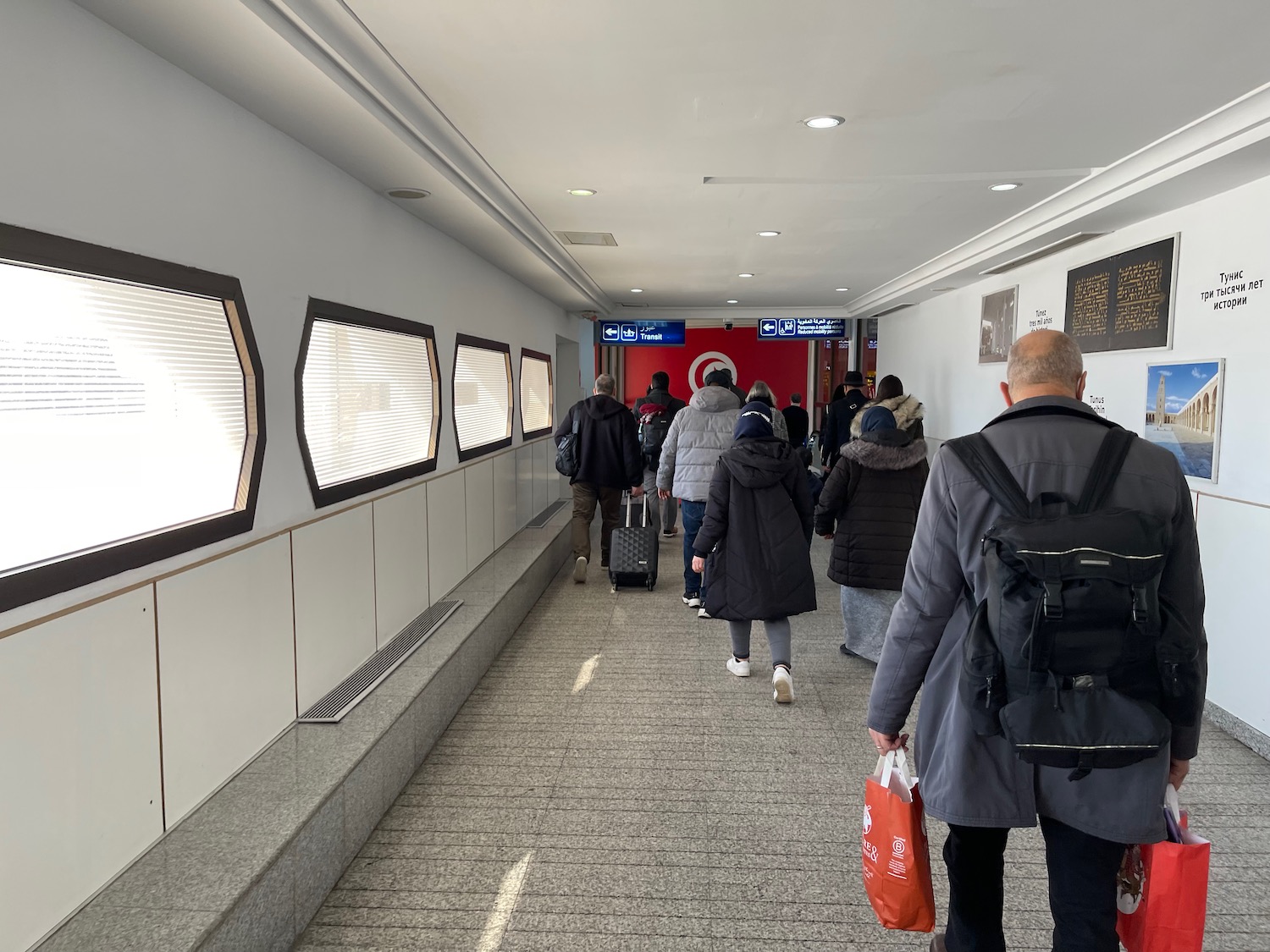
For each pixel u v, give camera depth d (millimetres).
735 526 4488
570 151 4496
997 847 1909
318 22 2691
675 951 2508
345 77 2994
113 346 2408
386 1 2691
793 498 4574
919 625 1913
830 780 3662
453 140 4168
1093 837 1734
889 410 5090
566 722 4352
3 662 1914
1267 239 4340
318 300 3795
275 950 2424
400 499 4734
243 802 2727
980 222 6496
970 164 4781
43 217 2107
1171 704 1656
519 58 3184
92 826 2203
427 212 5125
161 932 2047
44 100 2111
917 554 1921
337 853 2879
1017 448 1814
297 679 3441
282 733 3301
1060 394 1901
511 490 7988
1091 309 6297
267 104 3105
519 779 3686
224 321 3037
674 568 8195
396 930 2613
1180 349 5105
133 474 2488
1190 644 1610
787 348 17625
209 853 2416
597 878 2904
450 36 2980
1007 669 1646
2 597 1930
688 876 2920
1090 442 1795
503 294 7914
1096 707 1587
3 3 1978
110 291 2395
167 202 2652
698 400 6395
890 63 3258
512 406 8117
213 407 2947
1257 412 4371
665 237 7238
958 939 1927
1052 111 3846
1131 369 5715
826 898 2785
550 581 7707
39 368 2113
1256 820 3299
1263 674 3914
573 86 3486
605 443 7512
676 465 6520
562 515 9516
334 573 3814
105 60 2355
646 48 3094
